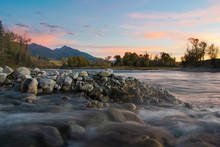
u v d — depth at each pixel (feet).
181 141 10.91
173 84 52.75
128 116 14.57
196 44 303.89
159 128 12.95
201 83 57.06
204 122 14.82
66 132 11.12
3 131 10.87
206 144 10.50
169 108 20.29
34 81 24.44
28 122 12.70
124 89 25.14
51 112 15.99
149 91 25.77
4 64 222.89
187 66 314.14
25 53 293.64
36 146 9.36
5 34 275.18
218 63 271.08
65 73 35.55
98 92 23.94
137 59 375.86
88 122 12.93
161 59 378.94
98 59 415.64
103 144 9.80
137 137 10.61
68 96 23.48
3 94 22.79
